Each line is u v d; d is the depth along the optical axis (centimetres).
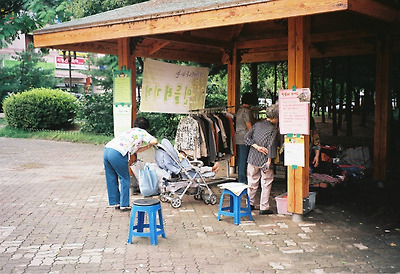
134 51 903
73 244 523
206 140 789
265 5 520
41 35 811
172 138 1617
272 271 444
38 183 893
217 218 634
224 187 622
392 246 520
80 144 1558
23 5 1653
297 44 583
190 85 925
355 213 665
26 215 650
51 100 1850
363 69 1409
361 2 495
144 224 553
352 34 867
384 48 863
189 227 594
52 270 445
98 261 469
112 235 557
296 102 590
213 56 1096
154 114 1653
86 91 3008
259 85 1950
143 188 691
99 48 927
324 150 866
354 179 818
